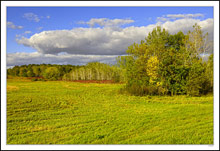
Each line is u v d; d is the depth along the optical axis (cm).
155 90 2177
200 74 2081
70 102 1691
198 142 713
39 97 1925
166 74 2198
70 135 803
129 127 916
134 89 2208
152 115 1159
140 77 2430
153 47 2481
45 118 1116
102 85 3612
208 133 805
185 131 840
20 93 2189
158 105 1532
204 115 1141
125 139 754
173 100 1778
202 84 2102
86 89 2825
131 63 2553
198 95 2048
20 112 1244
